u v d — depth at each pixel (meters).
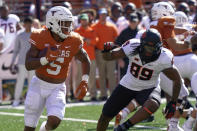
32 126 19.23
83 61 19.58
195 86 20.30
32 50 18.42
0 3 45.16
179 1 45.91
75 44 18.84
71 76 37.09
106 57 19.48
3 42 35.00
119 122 22.72
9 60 36.34
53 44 18.47
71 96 37.16
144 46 18.34
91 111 31.44
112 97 20.12
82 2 48.38
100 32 35.69
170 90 22.64
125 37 33.16
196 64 24.52
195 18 25.47
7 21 35.78
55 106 18.73
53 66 18.70
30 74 34.56
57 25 18.14
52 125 18.50
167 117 19.59
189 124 21.14
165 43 22.36
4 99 36.75
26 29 34.41
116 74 39.78
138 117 18.55
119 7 38.19
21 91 35.06
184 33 23.61
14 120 28.44
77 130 25.09
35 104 18.97
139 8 44.62
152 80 19.62
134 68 19.45
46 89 18.98
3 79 36.47
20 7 46.66
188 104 23.36
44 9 44.59
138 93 19.89
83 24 35.12
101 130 20.70
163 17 21.94
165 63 18.94
